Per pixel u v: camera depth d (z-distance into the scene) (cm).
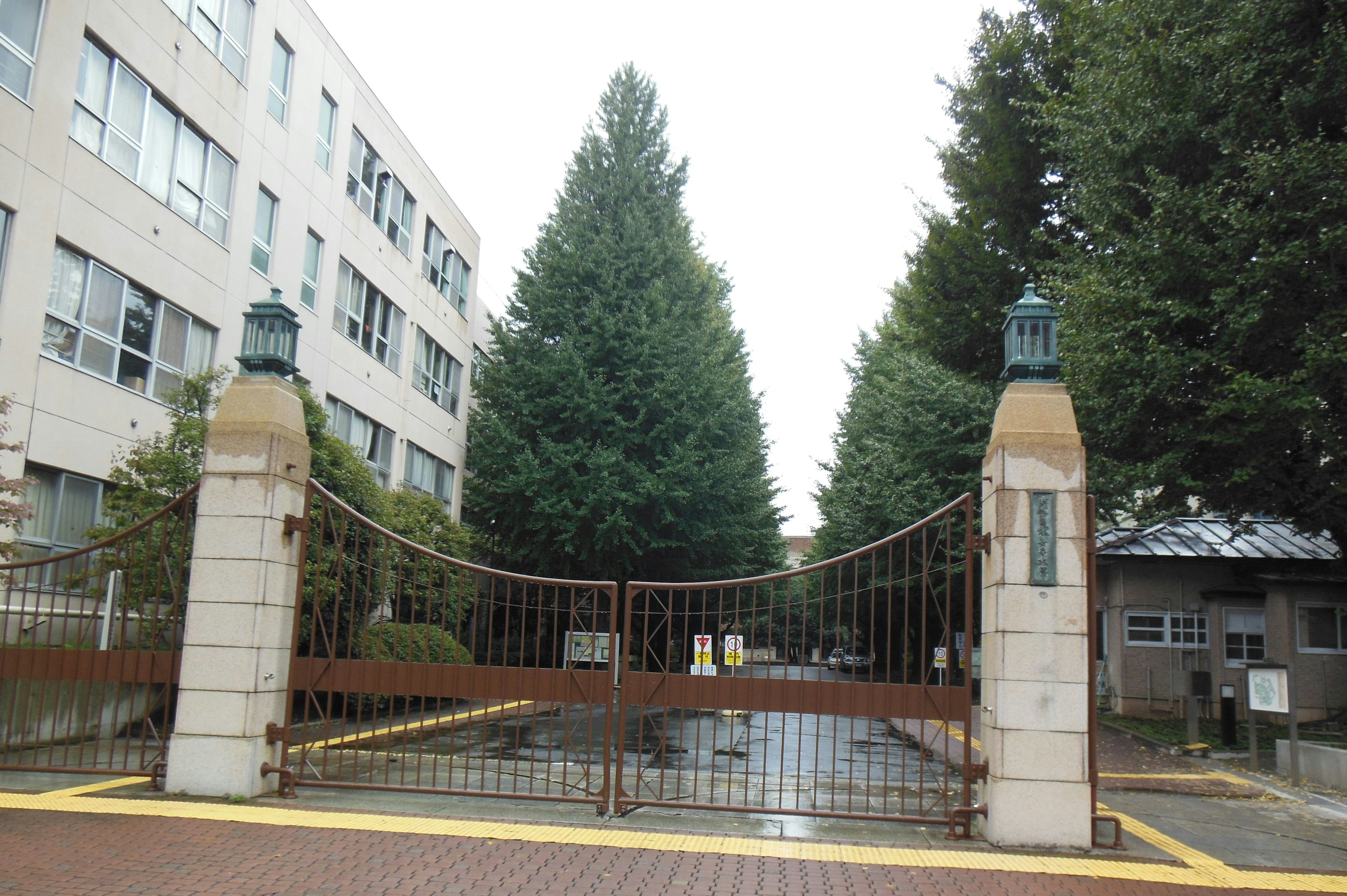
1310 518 1291
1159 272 1218
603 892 562
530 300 2742
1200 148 1263
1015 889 593
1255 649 1758
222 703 790
